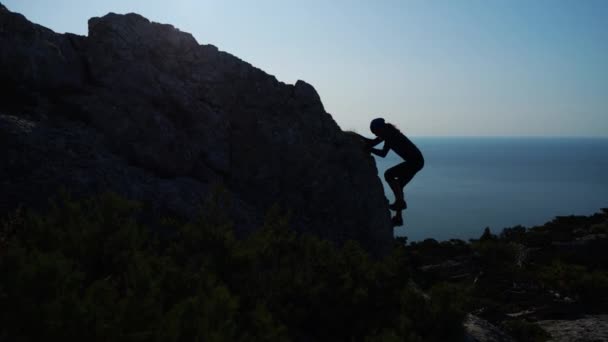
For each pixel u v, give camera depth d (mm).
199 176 9445
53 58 8609
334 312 5758
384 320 5906
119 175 7527
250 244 6086
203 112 10047
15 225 5324
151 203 7445
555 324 14977
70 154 7230
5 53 7832
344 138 12109
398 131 8578
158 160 8570
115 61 9570
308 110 11758
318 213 10875
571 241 30594
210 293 3947
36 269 3135
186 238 5609
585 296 17859
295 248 6852
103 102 8695
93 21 9953
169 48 10555
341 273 6332
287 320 5527
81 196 6641
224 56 11148
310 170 11016
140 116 8773
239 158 10422
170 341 3078
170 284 4145
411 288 6938
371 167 12320
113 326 2918
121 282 4422
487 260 25203
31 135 7020
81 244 4723
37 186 6367
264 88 11297
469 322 8930
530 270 23891
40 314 2820
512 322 13695
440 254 29859
